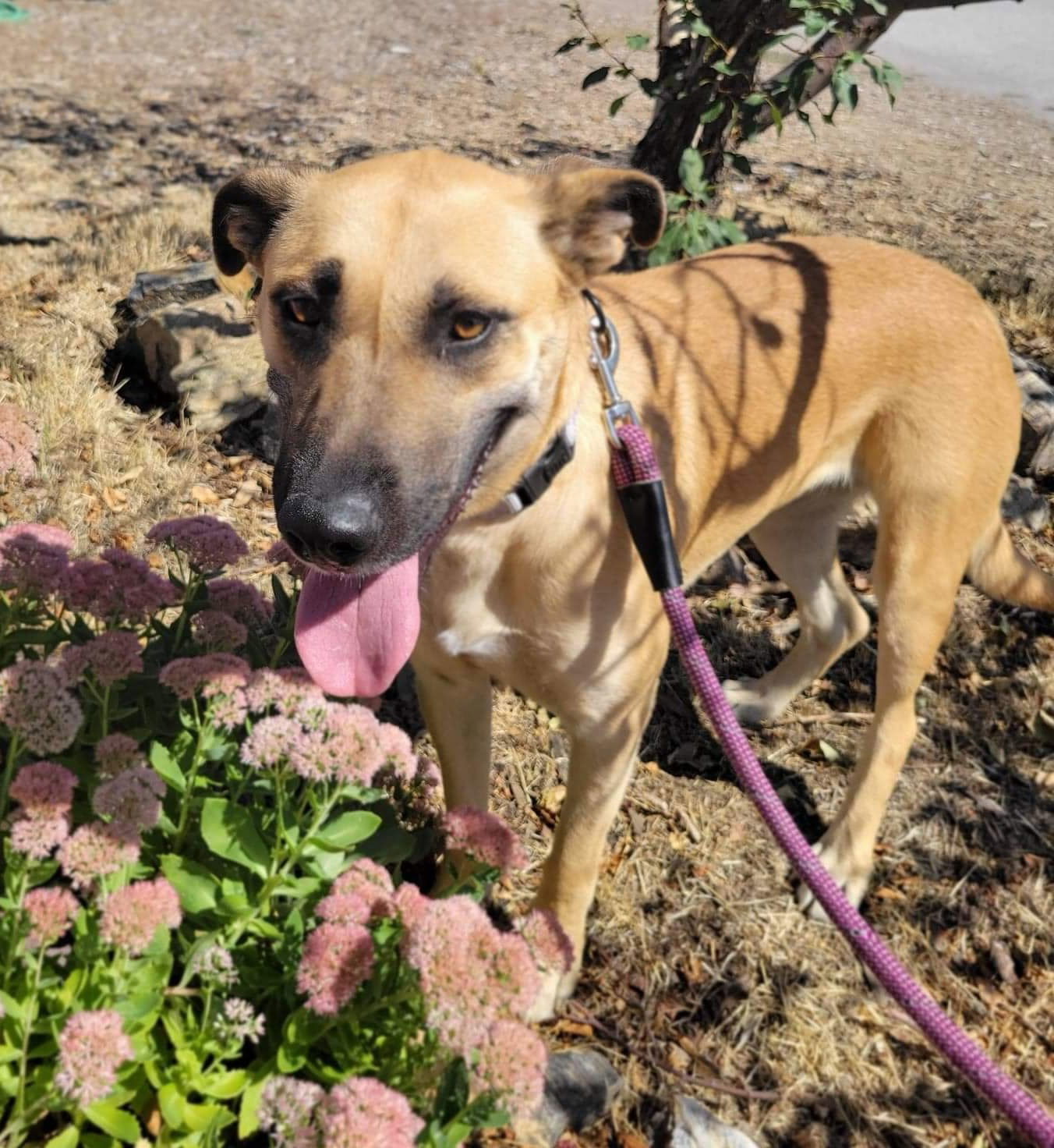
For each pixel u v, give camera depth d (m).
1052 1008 0.72
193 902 0.50
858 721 0.92
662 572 0.56
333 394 0.49
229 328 1.11
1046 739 0.91
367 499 0.48
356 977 0.45
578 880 0.66
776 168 1.88
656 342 0.67
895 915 0.77
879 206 1.76
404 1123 0.42
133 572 0.58
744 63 1.12
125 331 1.17
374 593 0.55
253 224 0.59
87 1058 0.41
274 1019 0.51
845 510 0.85
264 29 2.79
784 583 0.90
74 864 0.45
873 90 2.52
